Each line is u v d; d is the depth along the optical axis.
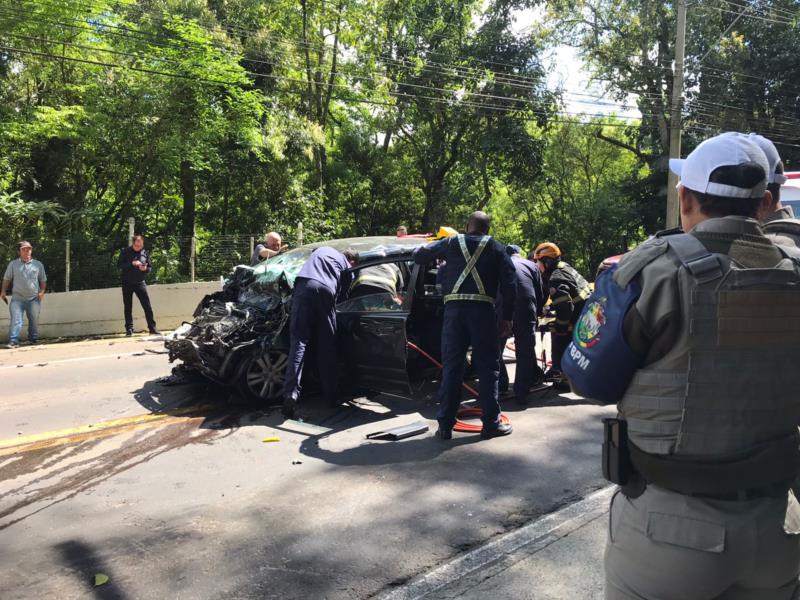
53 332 11.85
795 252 1.67
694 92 24.67
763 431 1.55
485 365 5.02
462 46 24.97
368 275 6.13
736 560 1.52
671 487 1.58
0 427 5.58
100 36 15.78
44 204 14.22
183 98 16.72
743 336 1.51
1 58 15.35
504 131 23.92
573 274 6.32
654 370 1.60
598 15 25.67
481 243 4.96
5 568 3.19
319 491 4.07
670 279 1.56
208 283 13.46
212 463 4.63
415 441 5.05
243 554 3.28
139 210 19.09
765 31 24.73
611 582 1.73
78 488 4.22
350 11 21.39
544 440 5.00
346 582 3.01
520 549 3.29
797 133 24.67
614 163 32.50
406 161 26.75
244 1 19.33
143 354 9.21
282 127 18.86
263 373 6.06
